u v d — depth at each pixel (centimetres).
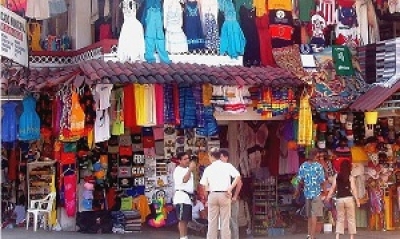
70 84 1165
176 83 1155
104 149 1337
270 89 1248
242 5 1329
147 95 1185
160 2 1248
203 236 1256
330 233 1312
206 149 1369
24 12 1291
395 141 1391
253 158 1398
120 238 1205
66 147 1302
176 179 1109
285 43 1352
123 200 1359
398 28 1568
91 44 1329
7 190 1412
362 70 1376
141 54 1212
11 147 1413
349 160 1323
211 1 1286
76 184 1308
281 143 1370
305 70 1311
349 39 1412
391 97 1297
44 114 1323
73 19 1407
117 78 1096
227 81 1180
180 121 1205
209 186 1045
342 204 1153
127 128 1353
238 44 1298
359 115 1370
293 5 1366
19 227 1359
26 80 1234
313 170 1156
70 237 1207
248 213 1346
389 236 1266
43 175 1395
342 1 1409
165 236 1243
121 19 1362
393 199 1381
